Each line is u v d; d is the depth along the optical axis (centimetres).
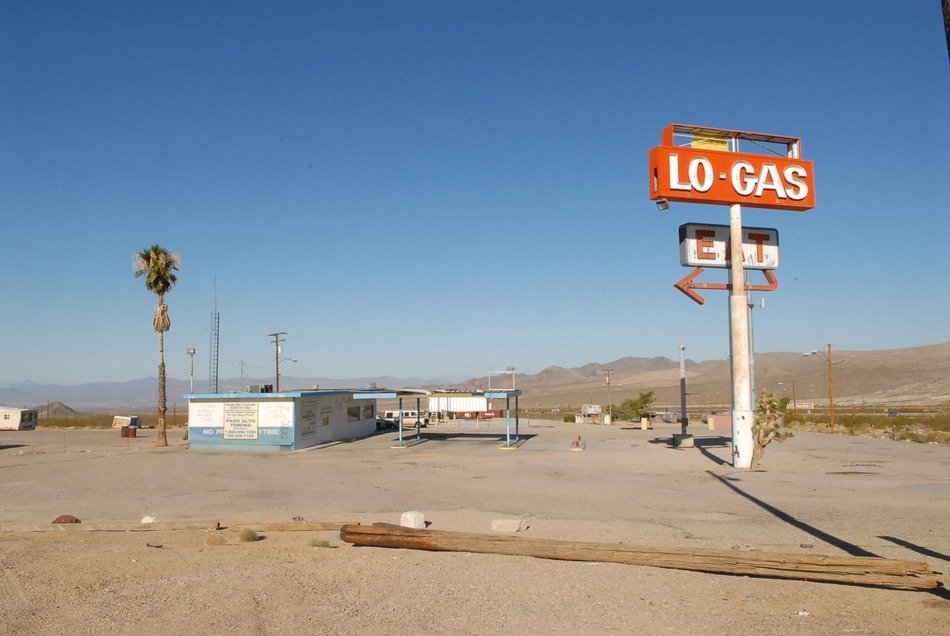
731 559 1079
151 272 4659
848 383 14788
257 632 829
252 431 4041
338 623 859
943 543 1305
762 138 3066
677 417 7019
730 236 3069
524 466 3047
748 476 2559
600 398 17150
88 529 1598
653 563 1129
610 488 2278
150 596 984
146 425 8156
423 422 6644
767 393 2886
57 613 908
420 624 852
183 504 2081
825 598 945
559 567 1138
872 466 2867
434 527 1577
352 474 2833
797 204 3005
